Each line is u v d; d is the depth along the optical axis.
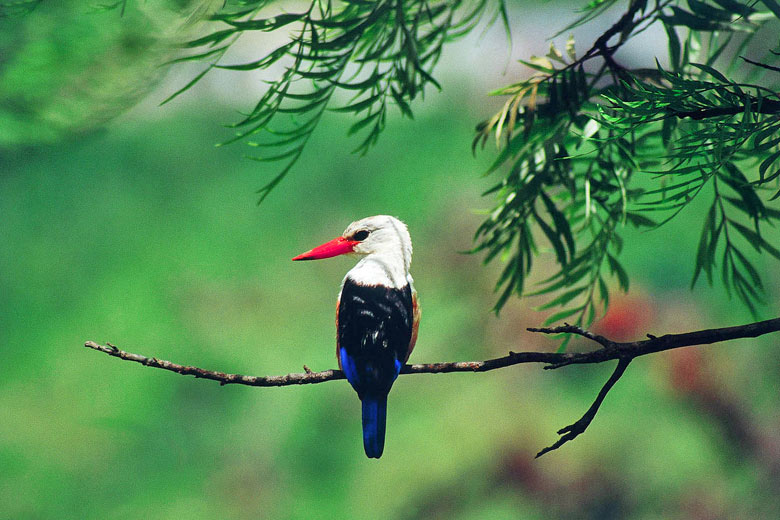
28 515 12.31
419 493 11.74
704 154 3.40
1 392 14.89
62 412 14.12
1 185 19.28
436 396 12.47
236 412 13.86
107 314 16.69
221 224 18.80
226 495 12.52
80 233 18.73
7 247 18.72
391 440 12.29
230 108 22.09
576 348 11.96
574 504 11.55
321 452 12.98
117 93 4.64
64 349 15.92
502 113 4.55
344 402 13.65
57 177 19.94
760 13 4.53
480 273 12.86
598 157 4.53
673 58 4.59
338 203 18.73
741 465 11.20
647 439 11.59
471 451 11.76
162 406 14.16
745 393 11.41
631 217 4.70
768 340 11.50
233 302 16.14
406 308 5.60
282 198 19.16
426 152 18.62
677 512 11.04
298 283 16.61
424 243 13.73
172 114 21.92
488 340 12.46
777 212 4.32
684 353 11.52
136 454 13.26
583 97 4.52
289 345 14.95
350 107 4.29
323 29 4.25
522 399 12.20
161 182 20.19
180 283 17.05
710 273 4.55
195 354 15.01
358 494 12.12
